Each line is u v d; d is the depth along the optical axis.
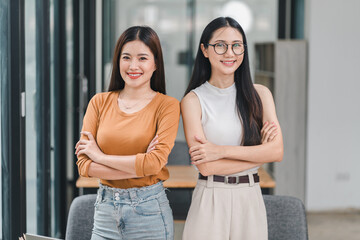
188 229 2.41
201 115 2.46
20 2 2.93
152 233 2.28
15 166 3.02
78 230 2.74
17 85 2.97
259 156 2.38
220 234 2.38
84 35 4.97
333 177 6.04
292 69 5.73
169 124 2.31
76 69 5.00
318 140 5.96
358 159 6.03
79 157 2.33
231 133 2.43
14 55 2.94
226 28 2.37
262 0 6.84
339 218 5.82
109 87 2.42
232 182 2.37
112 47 6.88
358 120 5.98
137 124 2.30
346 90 5.92
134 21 6.95
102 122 2.35
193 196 2.44
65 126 4.70
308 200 6.05
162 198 2.32
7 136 2.97
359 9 5.84
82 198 2.80
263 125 2.51
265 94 2.54
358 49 5.87
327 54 5.86
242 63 2.46
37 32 3.67
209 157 2.35
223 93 2.46
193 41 7.00
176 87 7.07
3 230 3.00
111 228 2.29
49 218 4.04
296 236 2.77
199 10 6.94
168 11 6.95
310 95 5.89
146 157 2.22
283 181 5.86
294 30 6.47
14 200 3.04
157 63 2.35
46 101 3.90
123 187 2.29
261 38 6.87
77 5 4.95
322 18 5.81
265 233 2.44
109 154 2.32
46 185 3.95
